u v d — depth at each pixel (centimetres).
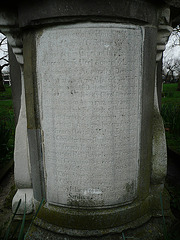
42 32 142
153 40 155
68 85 143
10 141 407
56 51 140
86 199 161
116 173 159
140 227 172
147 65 155
